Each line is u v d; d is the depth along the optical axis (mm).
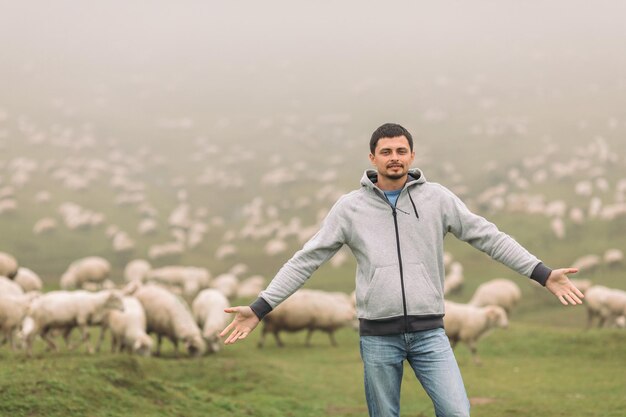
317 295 22781
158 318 17641
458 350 21750
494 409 12422
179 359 16375
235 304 32906
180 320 17641
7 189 78250
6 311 15750
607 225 62719
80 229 73250
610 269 53406
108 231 72750
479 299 31391
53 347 16188
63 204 79750
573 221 64812
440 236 4828
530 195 76000
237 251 71938
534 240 61906
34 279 27625
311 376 15953
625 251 56688
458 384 4672
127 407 9438
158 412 9539
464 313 19484
